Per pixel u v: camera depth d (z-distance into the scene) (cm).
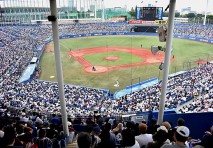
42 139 795
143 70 4297
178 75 3666
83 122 1484
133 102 2488
